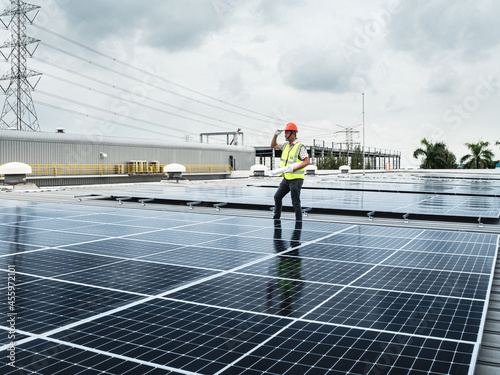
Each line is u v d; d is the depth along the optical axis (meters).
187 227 7.66
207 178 58.94
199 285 3.87
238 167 66.19
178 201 12.33
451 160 76.12
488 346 2.92
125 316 3.06
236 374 2.19
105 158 45.41
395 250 5.50
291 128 9.05
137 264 4.69
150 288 3.77
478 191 17.12
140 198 13.09
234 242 6.09
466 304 3.30
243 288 3.77
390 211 9.27
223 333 2.74
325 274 4.26
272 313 3.12
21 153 37.75
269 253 5.30
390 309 3.19
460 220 8.96
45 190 20.83
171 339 2.64
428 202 11.83
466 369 2.22
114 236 6.61
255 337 2.67
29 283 3.92
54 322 2.93
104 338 2.66
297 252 5.36
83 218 8.98
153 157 51.41
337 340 2.62
